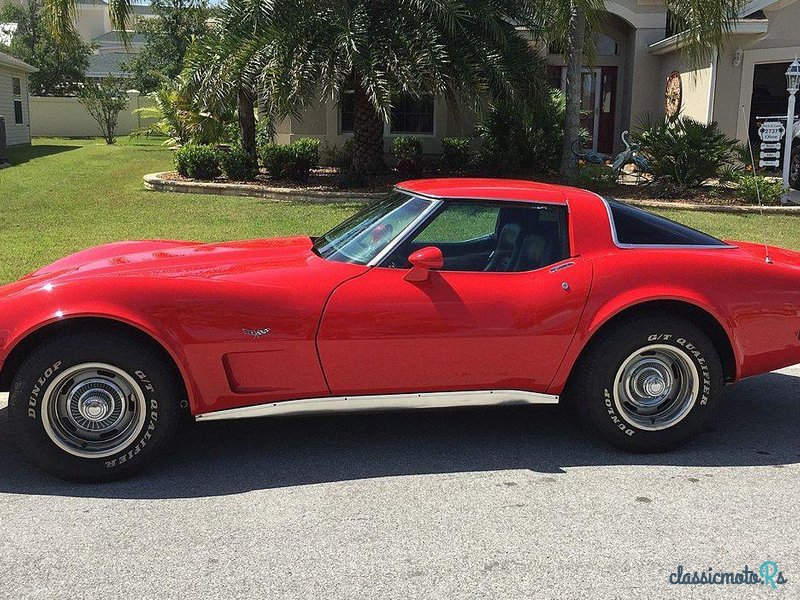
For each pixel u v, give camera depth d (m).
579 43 13.68
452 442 4.35
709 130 13.46
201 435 4.43
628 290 3.99
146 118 35.59
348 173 14.40
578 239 4.13
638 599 2.80
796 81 13.00
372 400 3.95
